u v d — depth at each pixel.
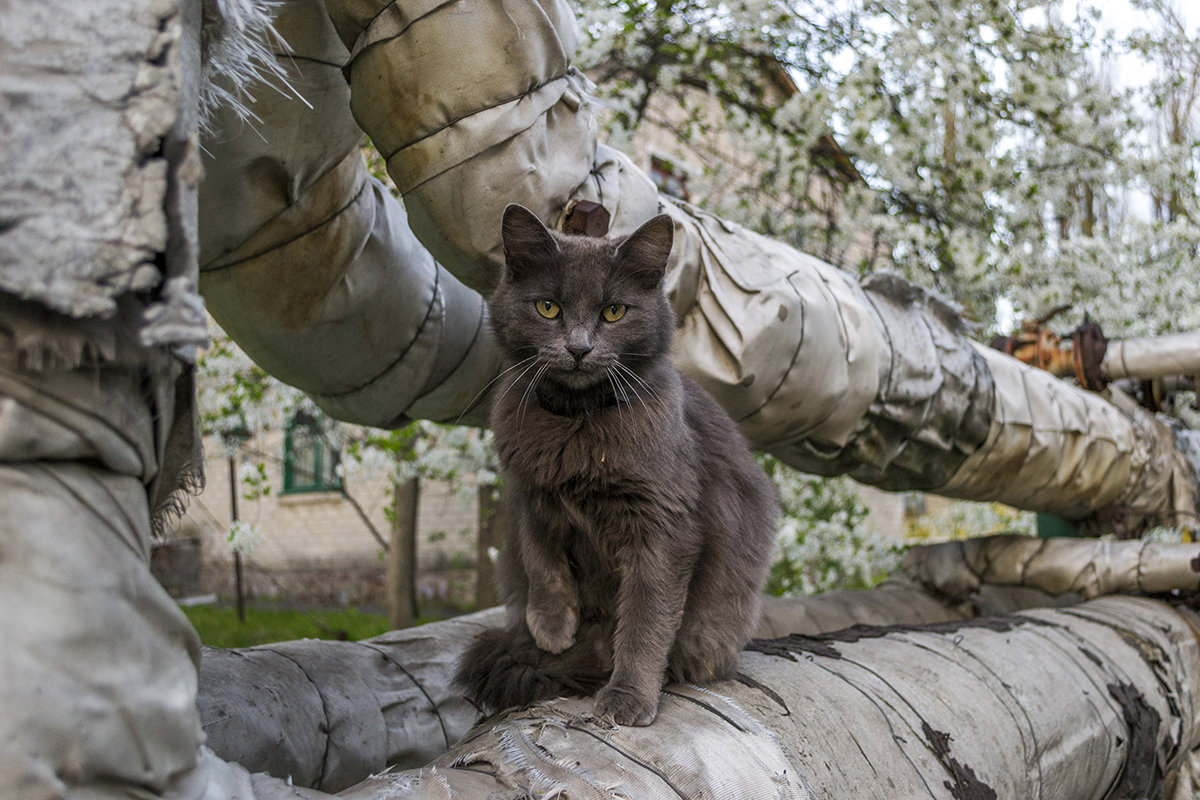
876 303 3.18
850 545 6.02
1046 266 5.64
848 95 5.01
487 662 1.91
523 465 1.90
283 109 1.82
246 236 2.04
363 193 2.19
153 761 0.93
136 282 0.87
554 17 1.89
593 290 1.92
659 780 1.46
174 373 1.05
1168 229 5.81
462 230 2.02
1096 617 3.67
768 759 1.66
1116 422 4.63
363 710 2.18
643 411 1.84
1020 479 4.04
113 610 0.91
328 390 2.56
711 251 2.55
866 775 1.88
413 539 6.88
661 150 7.21
